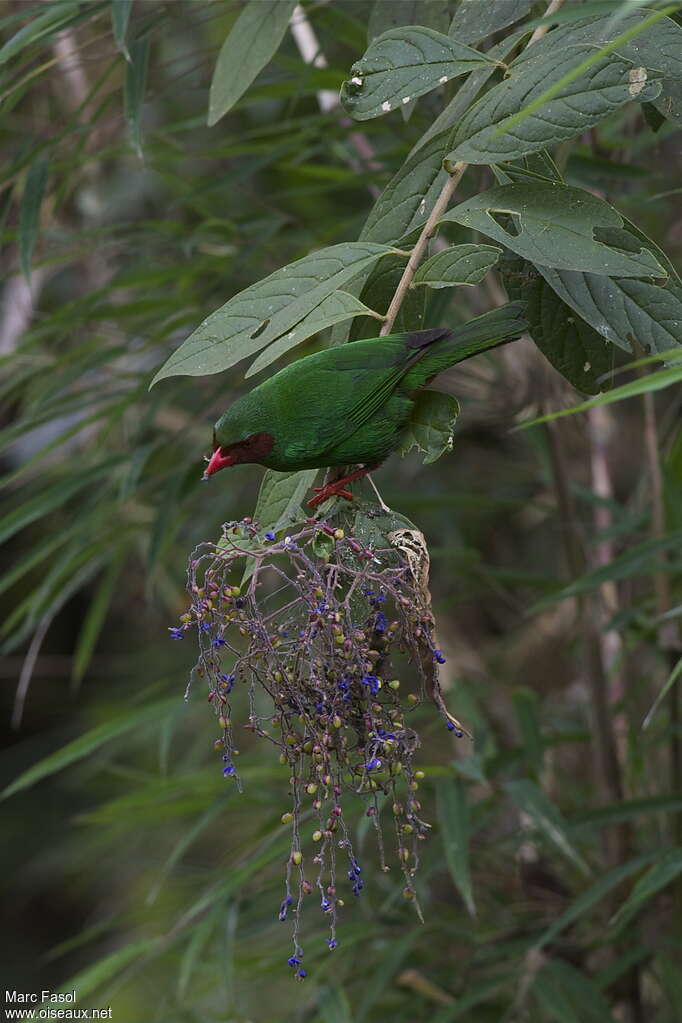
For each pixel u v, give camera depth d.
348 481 4.70
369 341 4.50
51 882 14.23
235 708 9.34
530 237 4.07
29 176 6.52
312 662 3.92
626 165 6.74
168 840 10.88
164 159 7.78
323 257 4.16
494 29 4.68
